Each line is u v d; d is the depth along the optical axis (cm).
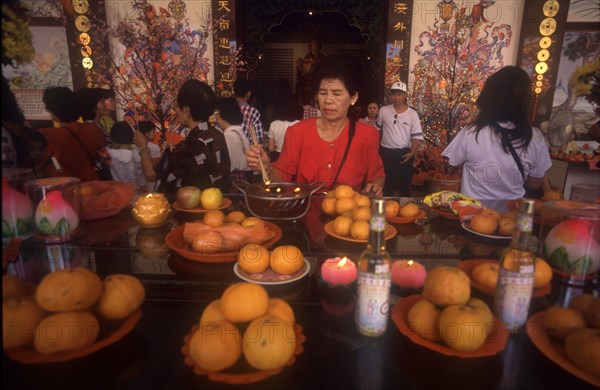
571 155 300
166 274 83
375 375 55
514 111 149
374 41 446
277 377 54
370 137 170
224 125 198
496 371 55
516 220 63
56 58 326
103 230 109
